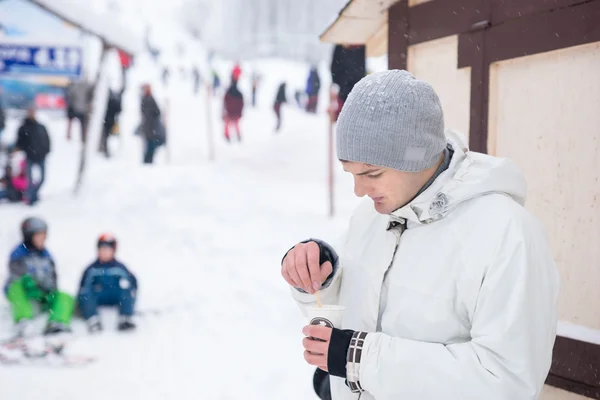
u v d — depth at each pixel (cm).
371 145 142
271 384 412
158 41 3972
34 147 1062
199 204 1049
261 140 1656
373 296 157
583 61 236
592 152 234
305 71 3122
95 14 1105
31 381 413
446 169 150
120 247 820
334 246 183
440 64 319
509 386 129
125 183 1195
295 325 533
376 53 428
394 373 135
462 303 142
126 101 2203
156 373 433
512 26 264
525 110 263
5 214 992
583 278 237
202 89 2733
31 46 1462
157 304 595
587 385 226
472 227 143
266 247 815
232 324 538
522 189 151
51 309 512
